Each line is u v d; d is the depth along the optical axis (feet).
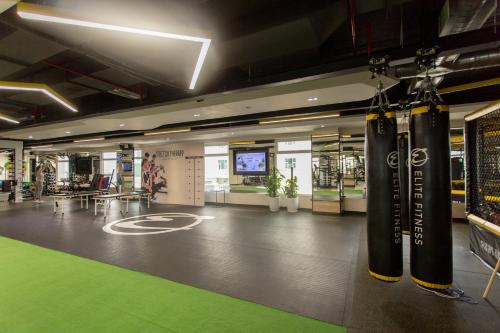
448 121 8.13
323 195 29.35
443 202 8.00
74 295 10.41
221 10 9.66
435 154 8.01
